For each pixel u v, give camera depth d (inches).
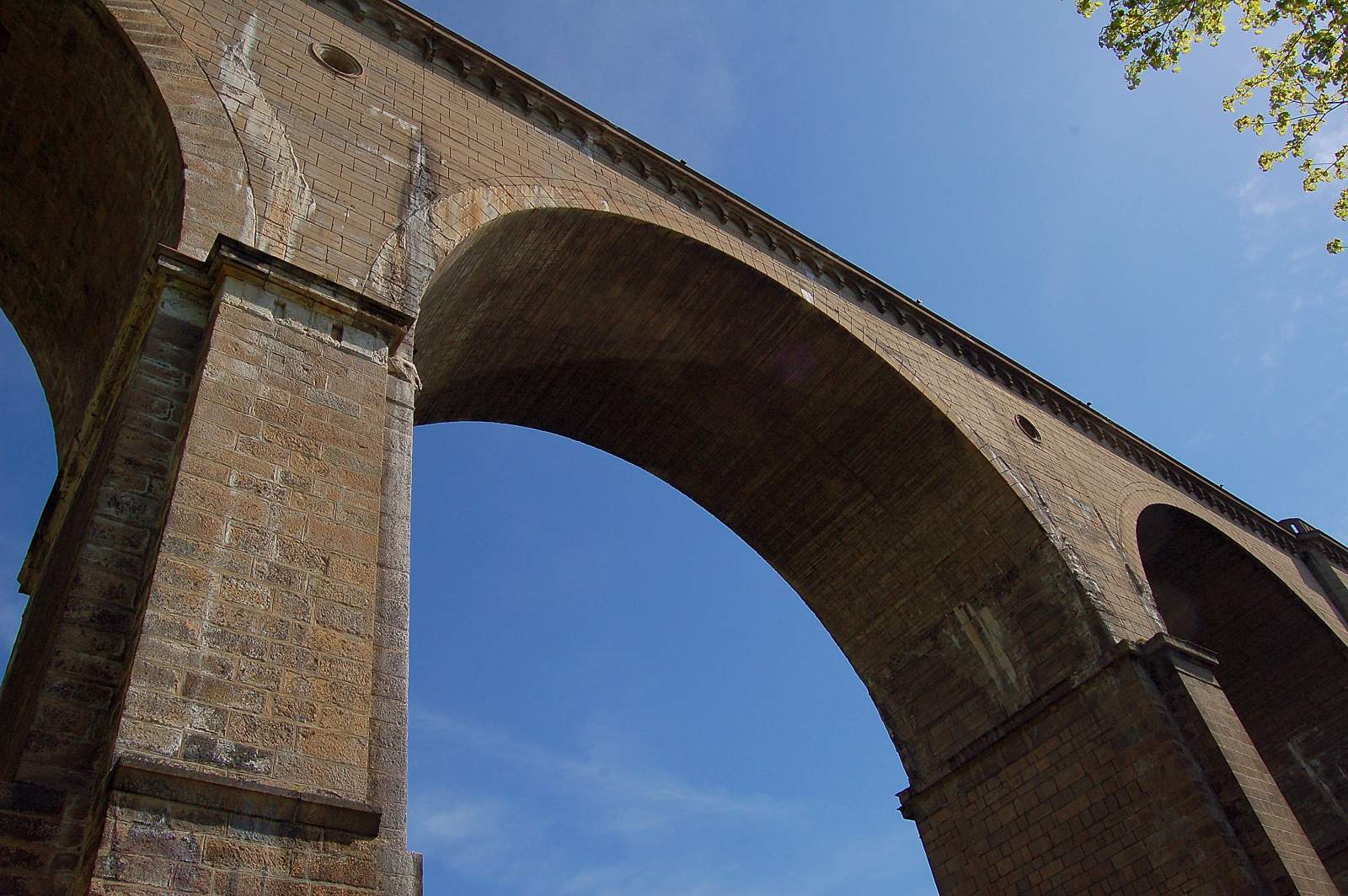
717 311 783.7
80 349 566.6
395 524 393.7
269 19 575.2
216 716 295.7
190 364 391.2
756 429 876.0
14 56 512.4
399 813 321.1
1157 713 693.9
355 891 287.3
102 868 251.4
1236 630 1069.8
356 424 401.7
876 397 833.5
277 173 492.4
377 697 342.0
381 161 556.7
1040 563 800.9
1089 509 891.4
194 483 338.6
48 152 537.3
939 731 861.8
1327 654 1016.9
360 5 637.9
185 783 276.2
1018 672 805.2
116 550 334.6
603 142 735.7
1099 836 703.1
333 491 374.0
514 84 695.7
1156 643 730.8
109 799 263.3
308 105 547.5
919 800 852.0
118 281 518.3
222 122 489.4
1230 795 652.1
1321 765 994.7
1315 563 1145.4
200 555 323.9
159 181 478.3
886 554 900.0
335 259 481.1
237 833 277.3
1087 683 743.1
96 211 531.8
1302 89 599.5
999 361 967.6
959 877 799.1
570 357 789.2
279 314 412.2
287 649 323.6
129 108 497.7
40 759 286.0
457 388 759.7
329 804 294.7
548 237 660.1
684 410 865.5
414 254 521.3
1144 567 1069.1
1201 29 605.0
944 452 835.4
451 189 579.8
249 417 370.6
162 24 511.8
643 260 727.1
